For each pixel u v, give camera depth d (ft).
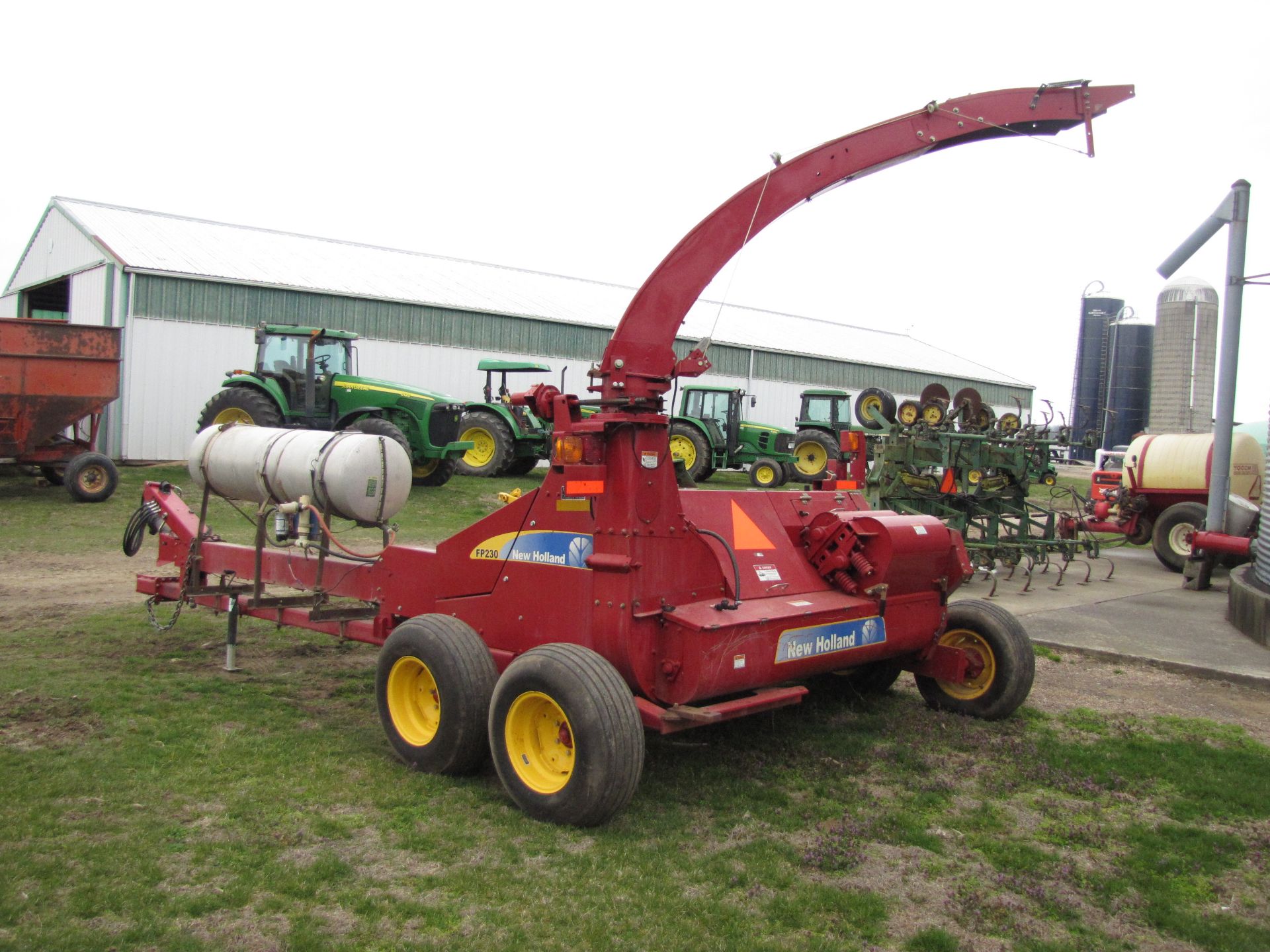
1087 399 113.80
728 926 10.14
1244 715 19.13
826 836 12.49
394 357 69.67
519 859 11.43
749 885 11.09
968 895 11.04
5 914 9.75
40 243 72.90
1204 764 15.79
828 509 17.52
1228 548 33.78
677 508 13.39
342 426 53.42
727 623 12.77
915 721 17.38
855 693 19.13
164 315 58.65
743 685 13.24
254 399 50.24
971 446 37.52
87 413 45.24
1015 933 10.29
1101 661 23.47
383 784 13.66
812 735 16.58
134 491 46.83
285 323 63.77
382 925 9.89
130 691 17.63
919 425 37.65
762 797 13.71
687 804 13.41
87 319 61.87
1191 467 43.78
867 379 105.09
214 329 60.64
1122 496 46.65
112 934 9.48
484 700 13.69
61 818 12.05
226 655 20.43
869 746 16.07
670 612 12.96
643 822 12.65
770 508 16.19
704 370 13.89
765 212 14.38
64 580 28.32
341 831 12.03
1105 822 13.43
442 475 55.16
